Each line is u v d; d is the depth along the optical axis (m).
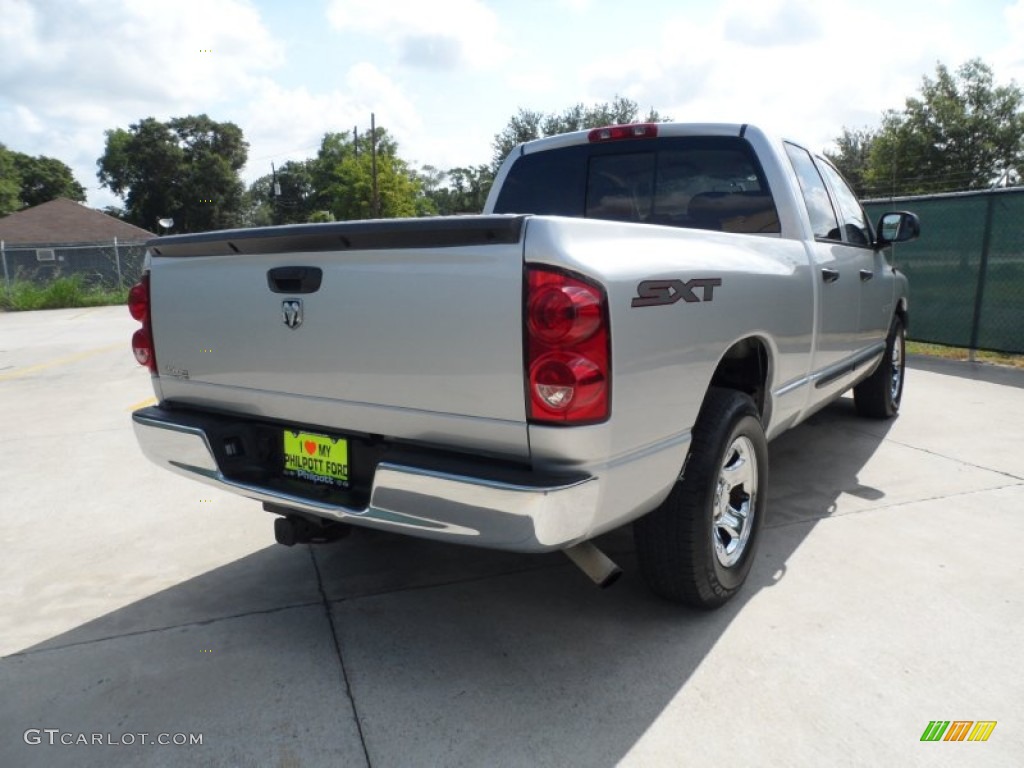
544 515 2.04
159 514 4.12
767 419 3.29
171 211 72.56
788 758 2.13
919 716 2.31
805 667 2.57
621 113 40.22
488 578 3.29
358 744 2.21
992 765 2.09
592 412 2.07
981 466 4.75
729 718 2.30
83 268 29.53
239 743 2.21
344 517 2.44
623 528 3.81
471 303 2.11
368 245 2.28
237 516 4.09
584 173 4.23
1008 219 8.51
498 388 2.11
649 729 2.26
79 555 3.60
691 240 2.64
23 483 4.68
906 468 4.72
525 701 2.40
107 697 2.45
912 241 9.68
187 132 72.88
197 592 3.19
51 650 2.74
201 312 2.77
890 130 38.22
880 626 2.83
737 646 2.70
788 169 3.71
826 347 3.89
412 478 2.21
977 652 2.65
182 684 2.52
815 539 3.63
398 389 2.30
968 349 9.32
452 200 75.06
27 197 82.25
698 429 2.71
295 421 2.65
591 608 3.00
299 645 2.76
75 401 7.27
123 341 12.57
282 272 2.49
